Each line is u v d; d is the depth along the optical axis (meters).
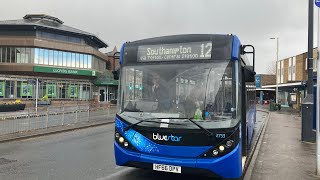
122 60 7.08
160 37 6.94
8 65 50.28
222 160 5.77
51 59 52.50
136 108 6.62
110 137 14.82
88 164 8.77
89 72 56.88
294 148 11.27
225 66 6.32
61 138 14.53
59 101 51.78
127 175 7.56
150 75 6.71
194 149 5.90
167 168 6.02
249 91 10.45
